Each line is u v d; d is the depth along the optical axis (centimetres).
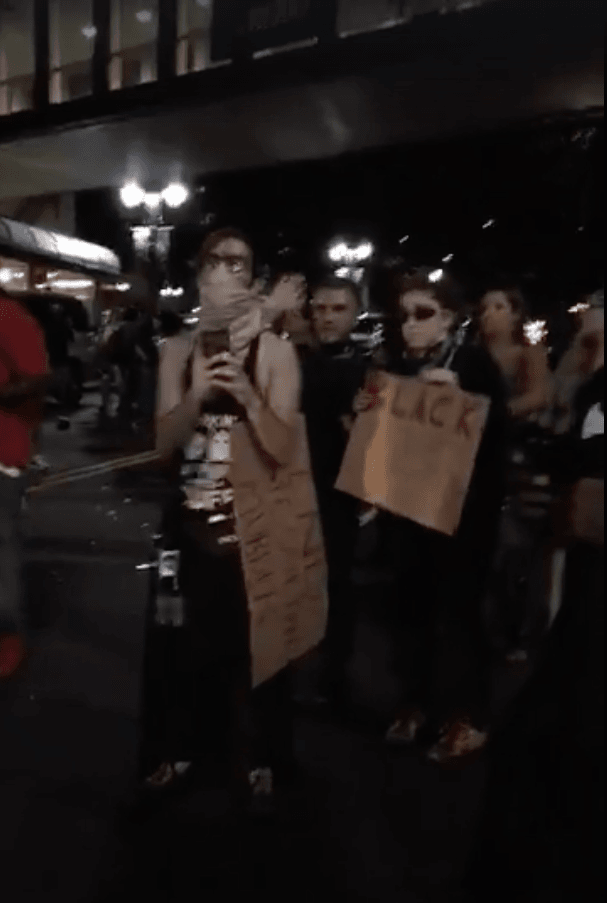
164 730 276
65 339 924
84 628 438
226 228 258
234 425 254
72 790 281
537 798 204
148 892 229
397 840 252
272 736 277
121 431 948
